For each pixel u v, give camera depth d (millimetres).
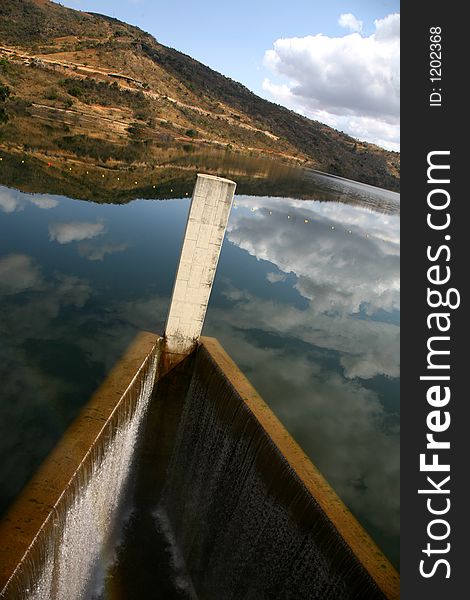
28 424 13578
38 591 8812
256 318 24281
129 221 33656
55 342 17672
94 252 26859
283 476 11109
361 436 16516
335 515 9938
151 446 16359
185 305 15703
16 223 28422
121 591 12289
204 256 15094
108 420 11578
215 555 12711
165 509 15508
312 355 21750
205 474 14125
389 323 28047
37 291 21172
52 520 8953
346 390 19375
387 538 12242
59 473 9758
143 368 14375
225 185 14273
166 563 13508
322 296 30000
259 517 11586
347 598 9125
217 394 14547
